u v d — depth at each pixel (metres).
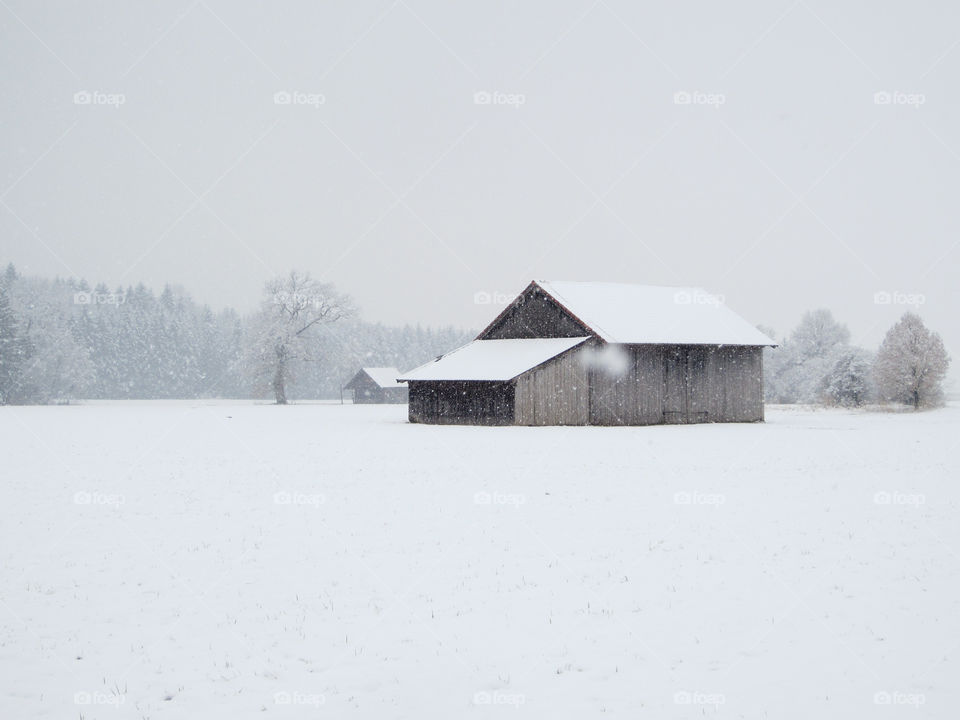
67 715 9.35
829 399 83.62
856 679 9.86
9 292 123.62
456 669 10.42
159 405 106.31
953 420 61.62
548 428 50.75
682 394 57.97
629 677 10.09
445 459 31.11
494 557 15.46
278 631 11.82
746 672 10.14
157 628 11.98
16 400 107.00
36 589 13.73
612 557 15.37
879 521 18.39
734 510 19.83
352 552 15.91
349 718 9.19
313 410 85.12
